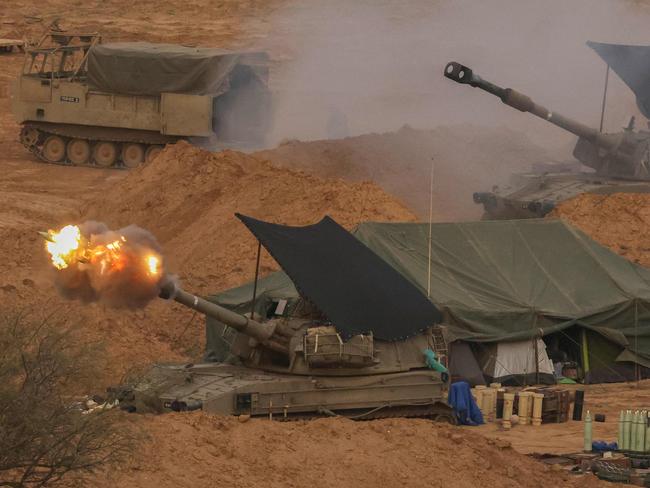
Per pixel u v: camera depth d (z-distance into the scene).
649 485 63.19
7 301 86.62
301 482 54.22
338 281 72.31
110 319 91.44
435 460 58.62
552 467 61.94
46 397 46.56
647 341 96.56
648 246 117.44
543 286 96.56
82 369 49.44
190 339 95.56
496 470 59.31
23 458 45.88
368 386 70.56
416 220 113.56
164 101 180.50
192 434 56.12
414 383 71.88
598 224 120.88
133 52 180.75
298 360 70.12
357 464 56.56
